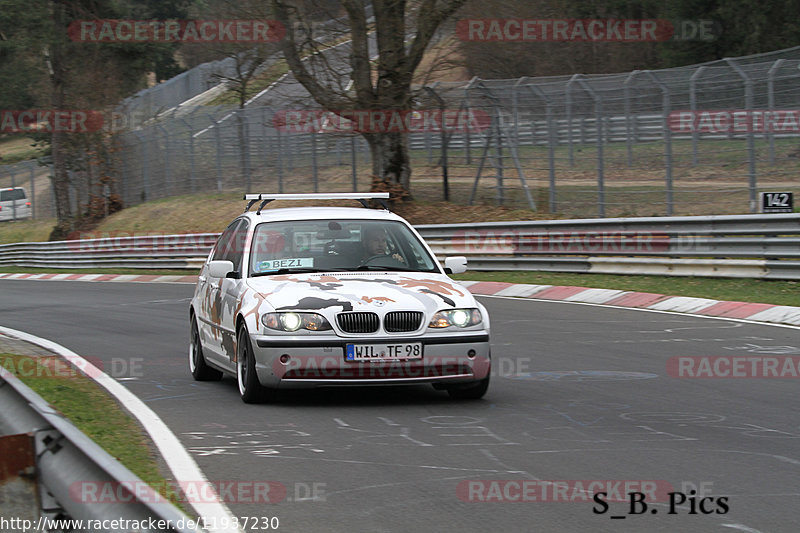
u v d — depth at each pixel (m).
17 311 53.41
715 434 19.81
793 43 107.75
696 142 76.38
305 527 13.52
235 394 25.39
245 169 106.94
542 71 131.62
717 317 40.59
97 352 34.59
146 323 44.88
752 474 16.52
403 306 22.59
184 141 118.00
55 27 127.06
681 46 115.88
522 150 90.69
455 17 84.50
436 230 68.50
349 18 84.12
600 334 36.56
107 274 92.38
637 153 81.12
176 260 89.69
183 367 31.08
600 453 18.11
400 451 18.30
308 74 85.38
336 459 17.67
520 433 19.94
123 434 20.03
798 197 66.75
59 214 130.12
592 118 79.25
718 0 111.25
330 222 26.50
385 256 25.70
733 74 66.88
